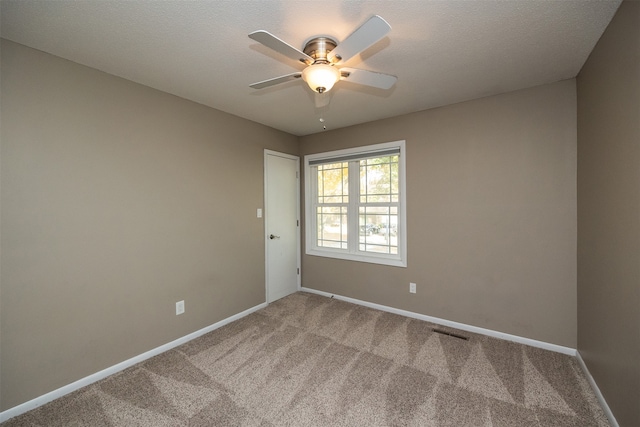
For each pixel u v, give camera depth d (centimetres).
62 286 191
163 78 224
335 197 385
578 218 223
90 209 204
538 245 245
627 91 139
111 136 215
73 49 181
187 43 176
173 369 219
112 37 169
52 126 186
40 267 182
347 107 292
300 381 202
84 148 201
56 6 140
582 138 212
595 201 185
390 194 337
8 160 170
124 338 223
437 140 293
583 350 212
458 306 286
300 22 156
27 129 177
